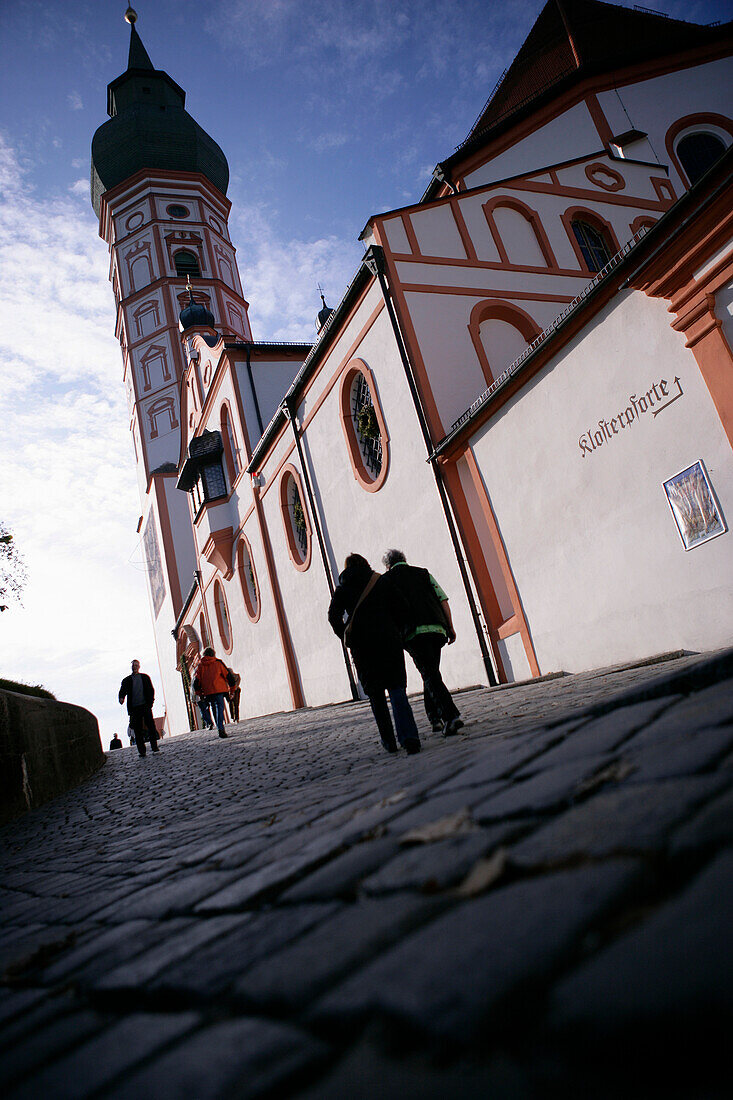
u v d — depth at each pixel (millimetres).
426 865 1787
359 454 15750
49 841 5961
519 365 10055
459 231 15000
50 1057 1466
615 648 9320
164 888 2797
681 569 8219
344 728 10070
